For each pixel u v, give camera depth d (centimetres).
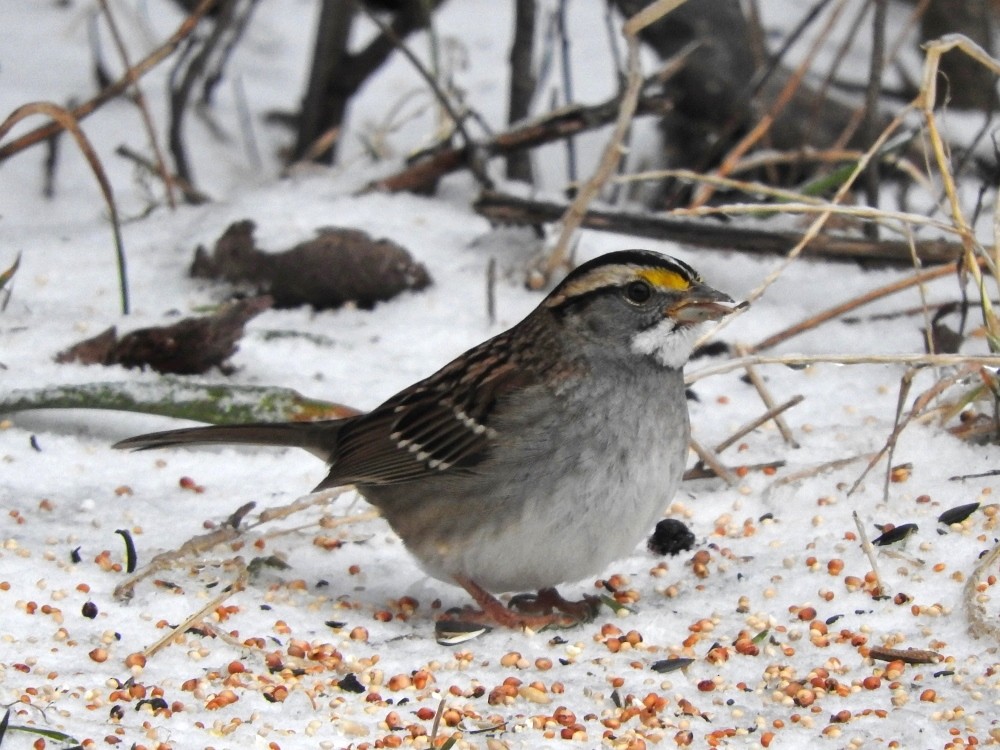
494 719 764
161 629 831
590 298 871
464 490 867
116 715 729
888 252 1297
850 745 739
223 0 1570
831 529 963
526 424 856
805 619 869
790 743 744
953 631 845
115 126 1600
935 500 980
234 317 1140
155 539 944
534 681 811
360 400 1128
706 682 803
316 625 869
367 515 976
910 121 1593
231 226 1303
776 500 1005
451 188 1494
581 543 860
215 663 801
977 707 770
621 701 790
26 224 1431
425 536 888
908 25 1520
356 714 762
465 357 915
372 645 851
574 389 860
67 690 748
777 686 803
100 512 975
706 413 1152
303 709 761
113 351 1128
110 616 834
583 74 1766
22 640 797
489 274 1259
